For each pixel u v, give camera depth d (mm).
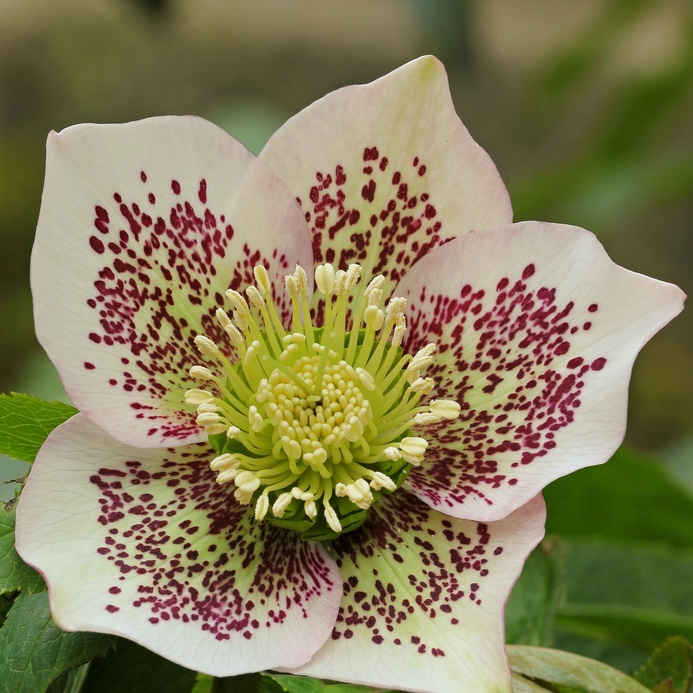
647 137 514
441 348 310
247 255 309
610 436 298
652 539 366
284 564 301
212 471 304
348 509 305
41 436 300
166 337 306
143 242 304
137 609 290
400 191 312
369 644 294
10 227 826
